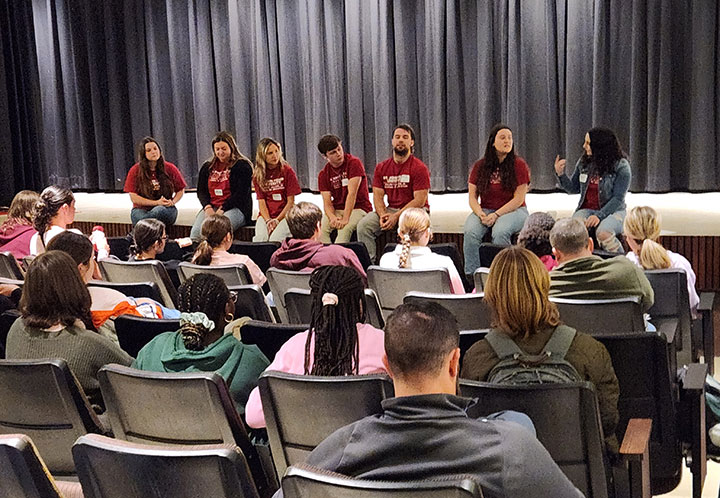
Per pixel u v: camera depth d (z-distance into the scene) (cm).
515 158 620
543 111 828
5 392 252
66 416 251
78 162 989
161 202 717
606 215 601
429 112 865
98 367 276
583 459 217
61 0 957
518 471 155
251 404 246
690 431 286
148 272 427
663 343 252
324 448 165
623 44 798
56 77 973
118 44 956
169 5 932
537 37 820
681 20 781
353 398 220
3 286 373
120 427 247
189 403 232
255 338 300
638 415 263
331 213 665
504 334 237
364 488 148
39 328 278
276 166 675
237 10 914
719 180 790
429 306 170
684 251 618
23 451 181
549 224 390
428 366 164
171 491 179
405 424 159
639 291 322
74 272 283
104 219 800
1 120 954
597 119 805
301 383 221
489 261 522
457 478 146
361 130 891
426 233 422
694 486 277
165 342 267
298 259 443
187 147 956
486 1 833
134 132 970
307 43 896
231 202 689
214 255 453
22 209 520
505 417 181
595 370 231
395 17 864
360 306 250
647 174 804
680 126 795
